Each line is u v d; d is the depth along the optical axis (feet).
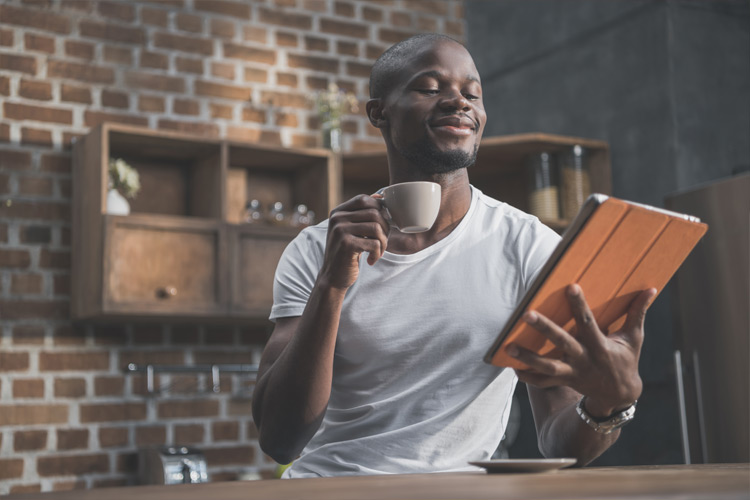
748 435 9.42
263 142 11.68
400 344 4.47
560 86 13.00
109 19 10.96
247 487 2.88
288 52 12.07
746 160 11.73
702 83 11.50
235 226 10.30
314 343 4.07
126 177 10.11
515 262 4.66
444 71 4.65
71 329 10.23
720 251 9.86
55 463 9.94
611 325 3.49
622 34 12.02
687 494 2.21
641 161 11.64
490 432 4.52
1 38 10.34
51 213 10.29
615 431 3.91
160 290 9.72
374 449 4.32
